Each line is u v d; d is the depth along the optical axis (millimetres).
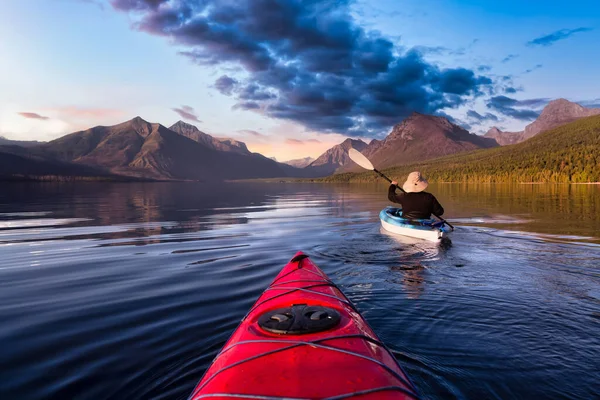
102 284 5352
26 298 4742
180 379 2691
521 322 3588
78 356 3094
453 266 5859
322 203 23078
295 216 14789
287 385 1724
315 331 2191
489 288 4668
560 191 35906
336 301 2891
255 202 24938
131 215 15672
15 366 2955
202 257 7102
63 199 28312
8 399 2504
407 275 5332
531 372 2693
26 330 3686
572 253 6809
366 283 4926
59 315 4098
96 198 29875
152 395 2518
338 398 1632
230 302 4395
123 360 2996
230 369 1903
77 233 10383
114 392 2564
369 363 1937
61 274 5965
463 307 3990
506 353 2971
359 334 2236
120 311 4180
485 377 2629
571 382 2570
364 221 12531
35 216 15297
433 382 2564
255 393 1678
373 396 1673
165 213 16609
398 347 3080
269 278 5508
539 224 11031
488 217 13141
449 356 2924
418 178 8969
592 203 19609
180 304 4363
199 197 32094
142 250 7875
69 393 2568
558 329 3428
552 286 4758
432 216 13672
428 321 3623
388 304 4098
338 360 1932
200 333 3480
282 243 8422
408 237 8719
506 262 6133
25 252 7773
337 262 6203
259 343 2121
